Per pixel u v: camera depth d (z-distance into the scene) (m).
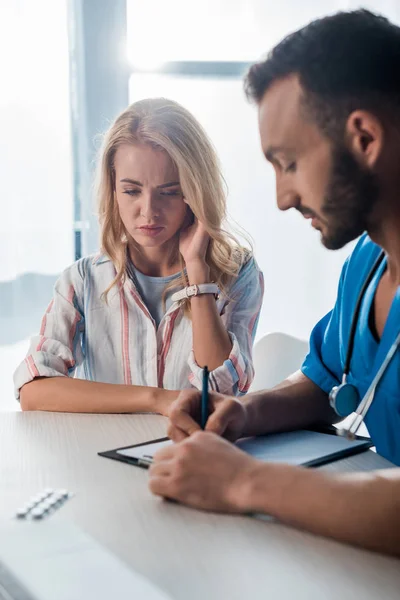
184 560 0.65
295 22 2.62
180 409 0.98
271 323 2.71
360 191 0.82
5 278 2.42
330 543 0.69
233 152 2.61
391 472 0.71
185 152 1.47
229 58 2.58
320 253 2.70
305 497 0.70
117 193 1.51
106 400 1.25
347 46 0.79
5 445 1.03
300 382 1.14
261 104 0.86
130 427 1.13
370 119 0.79
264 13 2.59
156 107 1.49
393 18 2.68
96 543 0.68
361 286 1.05
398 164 0.81
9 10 2.35
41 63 2.40
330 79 0.79
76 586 0.59
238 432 1.00
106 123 2.47
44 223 2.44
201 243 1.54
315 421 1.11
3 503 0.79
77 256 2.49
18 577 0.60
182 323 1.56
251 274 1.65
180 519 0.75
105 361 1.57
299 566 0.64
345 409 1.00
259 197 2.64
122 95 2.49
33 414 1.23
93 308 1.58
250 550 0.68
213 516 0.76
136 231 1.50
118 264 1.57
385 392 0.96
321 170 0.82
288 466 0.75
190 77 2.55
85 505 0.79
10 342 2.44
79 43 2.44
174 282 1.56
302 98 0.81
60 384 1.32
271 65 0.84
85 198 2.46
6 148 2.39
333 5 2.64
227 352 1.49
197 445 0.79
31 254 2.44
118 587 0.59
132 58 2.50
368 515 0.67
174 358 1.55
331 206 0.84
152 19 2.50
